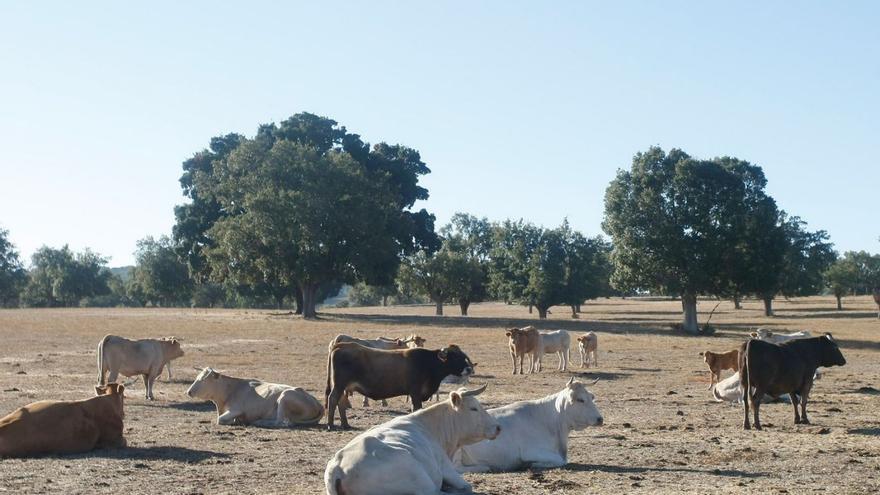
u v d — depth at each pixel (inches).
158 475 521.0
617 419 807.7
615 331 2753.4
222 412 767.1
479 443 550.9
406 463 410.3
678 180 2733.8
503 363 1510.8
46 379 1129.4
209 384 757.3
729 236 2731.3
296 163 3115.2
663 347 1947.6
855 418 826.8
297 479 511.5
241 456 592.4
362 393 735.1
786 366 759.7
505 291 4072.3
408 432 444.5
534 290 3941.9
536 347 1347.2
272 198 3011.8
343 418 741.3
